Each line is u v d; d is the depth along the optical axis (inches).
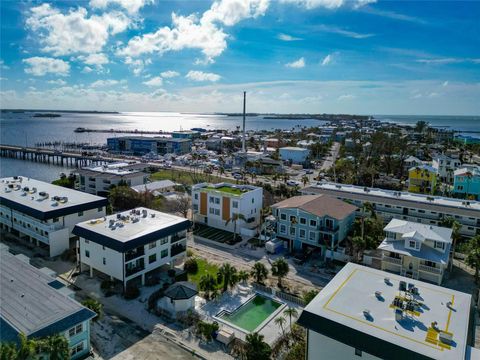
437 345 1144.8
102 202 3014.3
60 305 1542.8
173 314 1870.1
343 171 5871.1
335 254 2600.9
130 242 2087.8
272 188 4665.4
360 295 1453.0
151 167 6569.9
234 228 3122.5
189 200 4040.4
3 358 1173.1
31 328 1373.0
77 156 7775.6
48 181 5969.5
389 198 3339.1
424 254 2148.1
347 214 2773.1
